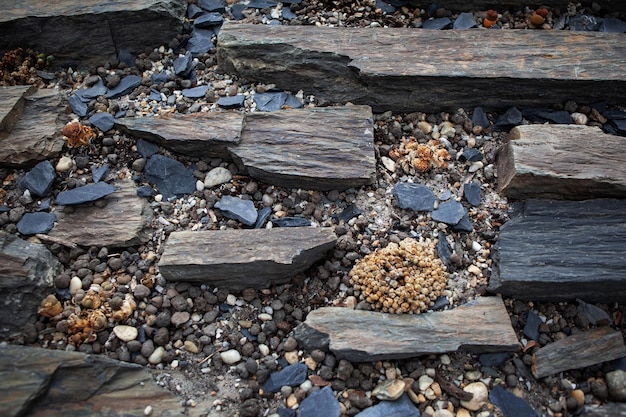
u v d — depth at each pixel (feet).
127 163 2.54
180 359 2.21
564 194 2.43
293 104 2.67
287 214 2.46
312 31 2.73
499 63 2.62
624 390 2.15
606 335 2.25
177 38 2.83
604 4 2.91
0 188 2.49
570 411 2.16
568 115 2.64
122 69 2.79
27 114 2.58
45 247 2.32
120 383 2.10
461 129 2.64
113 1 2.75
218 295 2.32
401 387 2.14
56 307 2.22
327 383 2.18
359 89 2.65
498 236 2.37
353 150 2.49
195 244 2.30
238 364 2.22
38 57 2.76
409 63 2.61
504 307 2.28
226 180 2.52
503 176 2.49
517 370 2.22
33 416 2.00
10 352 2.05
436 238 2.42
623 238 2.33
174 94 2.69
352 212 2.45
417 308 2.25
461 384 2.19
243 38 2.69
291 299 2.33
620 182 2.36
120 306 2.25
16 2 2.75
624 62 2.62
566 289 2.28
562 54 2.65
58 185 2.49
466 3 2.91
